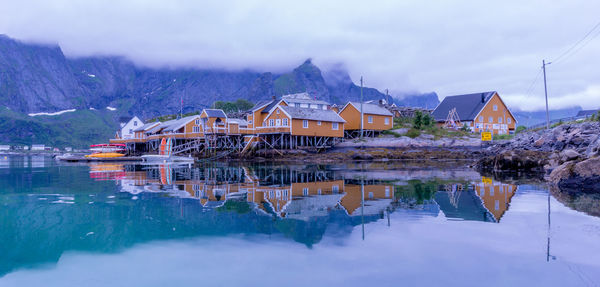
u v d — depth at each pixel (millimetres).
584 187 16109
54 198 14227
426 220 10055
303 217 10578
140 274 6551
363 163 39562
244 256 7324
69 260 7305
